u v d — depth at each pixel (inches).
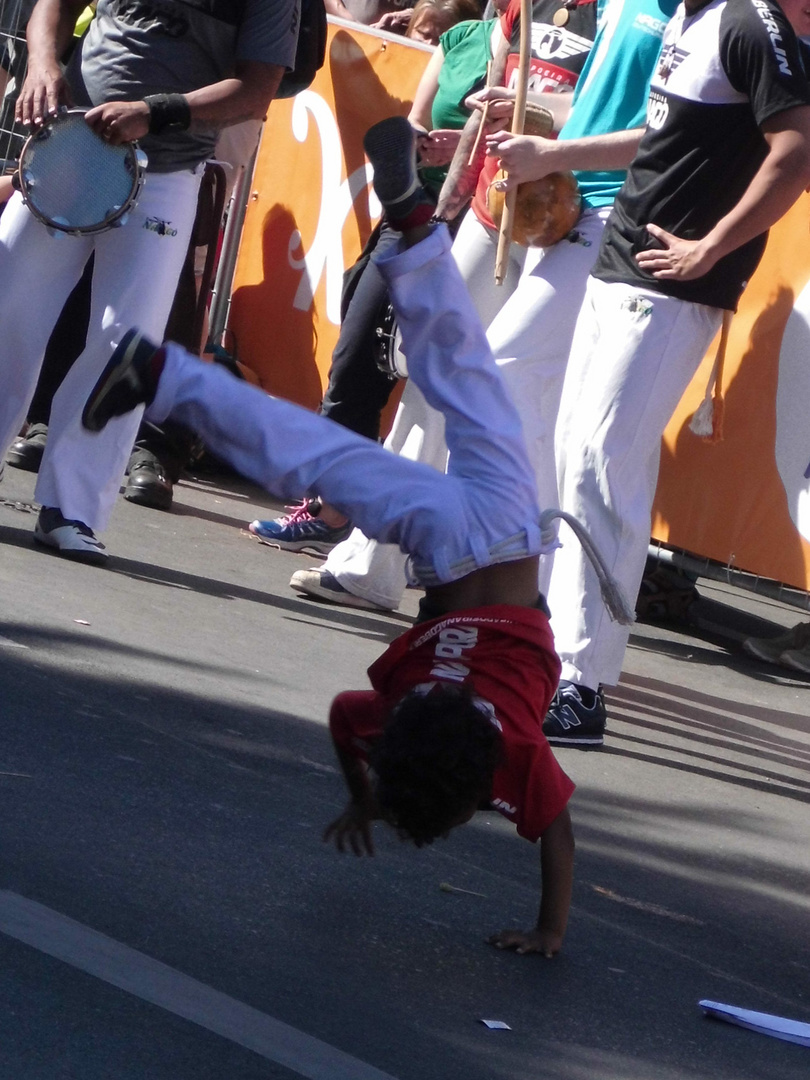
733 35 515.5
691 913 403.2
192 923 326.3
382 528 344.8
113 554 650.8
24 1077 255.1
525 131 577.9
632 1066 307.3
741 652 771.4
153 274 608.1
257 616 608.1
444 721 322.7
